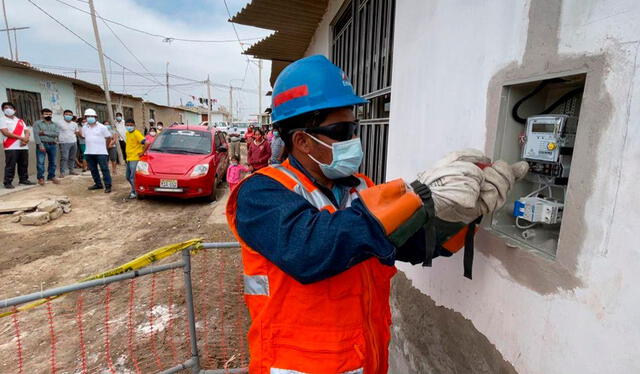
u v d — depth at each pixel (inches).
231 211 43.2
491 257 49.9
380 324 46.5
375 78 126.3
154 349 104.5
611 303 32.2
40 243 191.9
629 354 30.7
